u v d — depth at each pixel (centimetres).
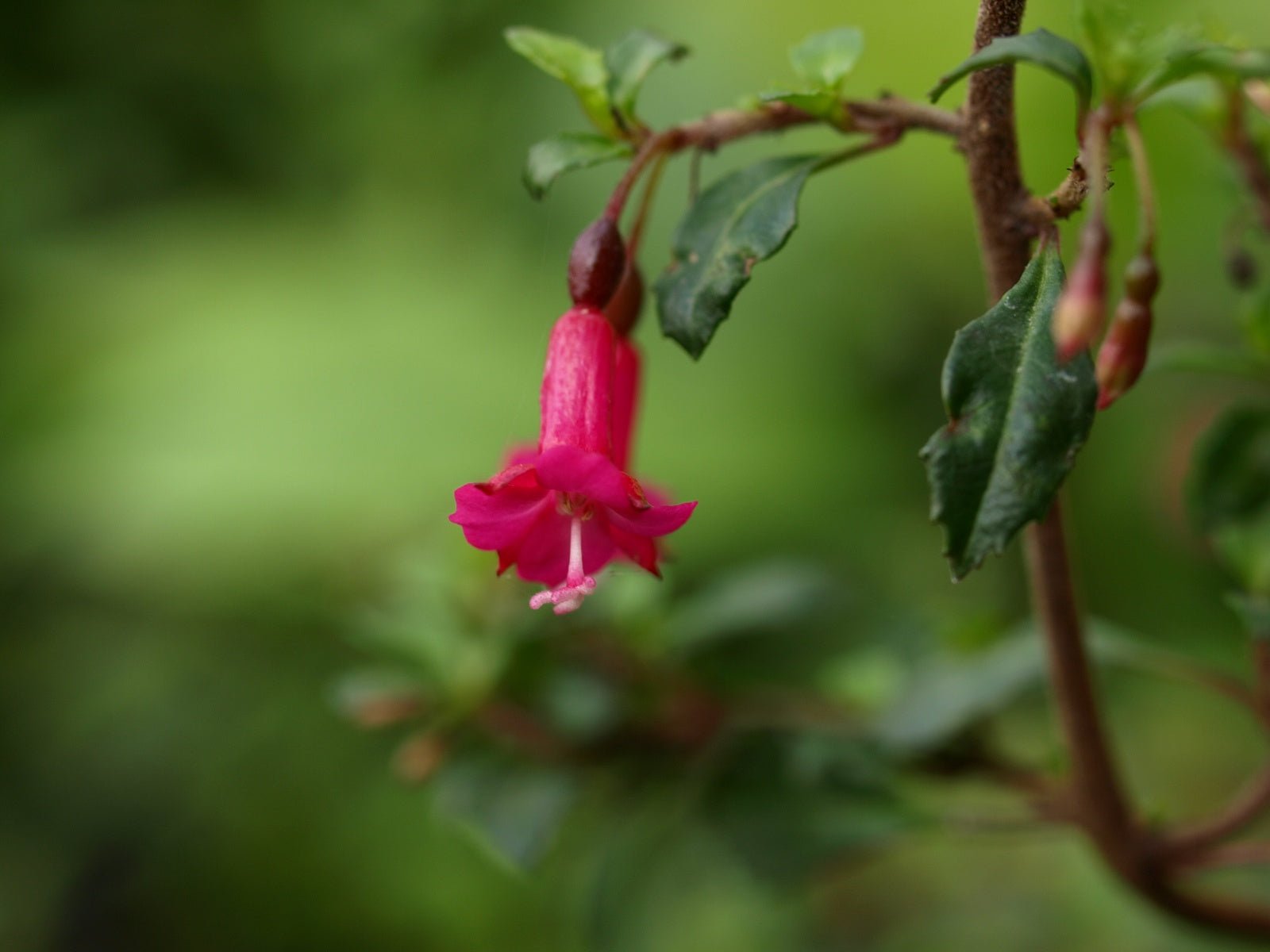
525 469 27
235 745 54
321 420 57
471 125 66
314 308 63
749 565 53
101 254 68
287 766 54
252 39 69
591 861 41
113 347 64
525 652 32
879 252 56
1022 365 26
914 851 46
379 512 55
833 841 32
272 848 53
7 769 57
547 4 64
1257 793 29
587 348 27
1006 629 33
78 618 59
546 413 27
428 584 32
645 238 57
